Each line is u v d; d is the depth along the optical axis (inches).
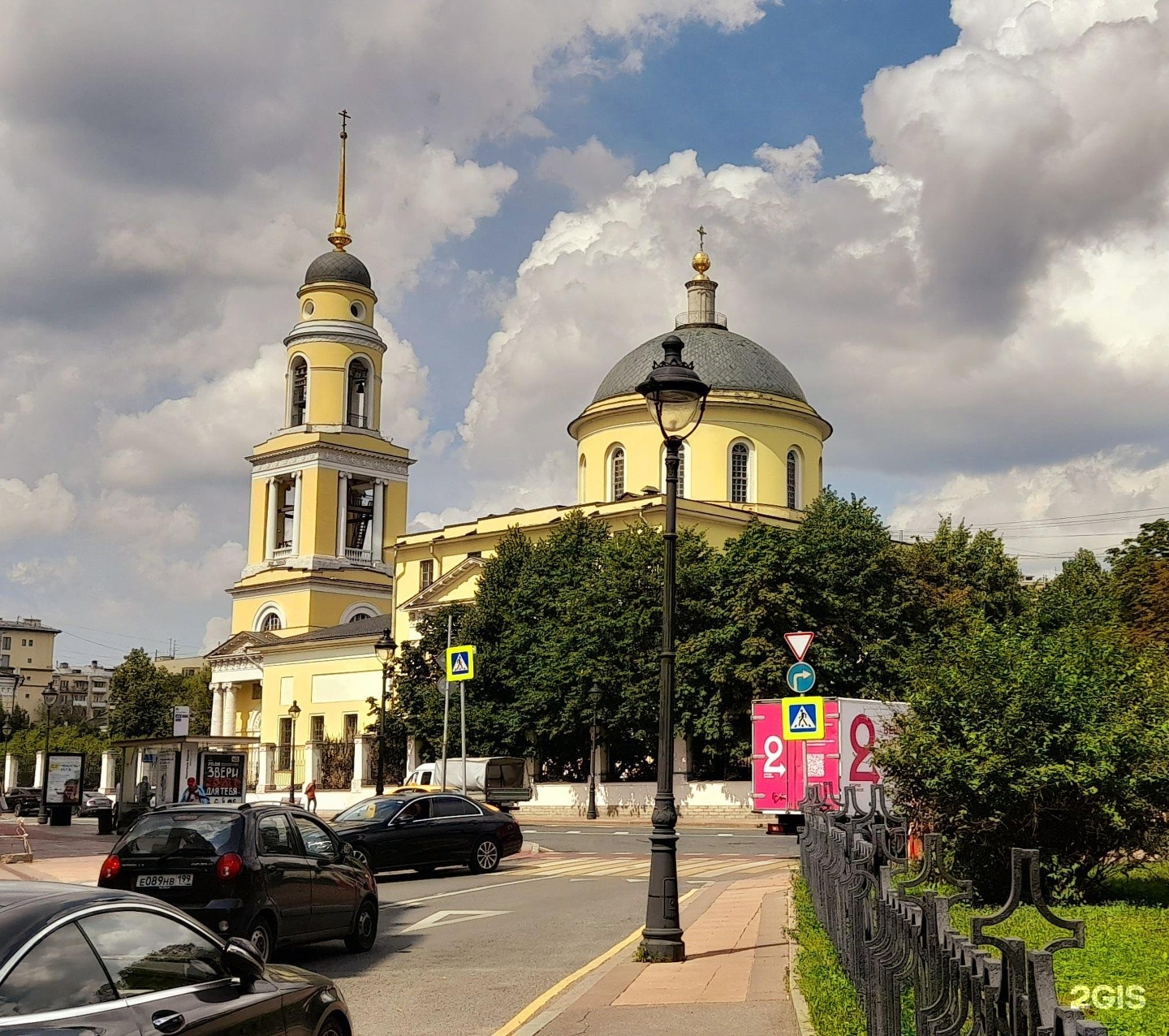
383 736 1834.4
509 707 2244.1
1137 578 1462.8
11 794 2901.1
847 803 684.7
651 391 583.2
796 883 785.6
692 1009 436.5
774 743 1440.7
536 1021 427.2
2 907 237.9
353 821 1025.5
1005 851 653.3
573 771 2281.0
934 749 652.7
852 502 2091.5
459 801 1080.2
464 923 730.2
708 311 2839.6
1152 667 704.4
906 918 279.1
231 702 3582.7
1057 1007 175.6
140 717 4367.6
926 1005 253.1
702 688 1930.4
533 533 2699.3
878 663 1911.9
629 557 2068.2
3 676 5802.2
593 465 2723.9
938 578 2308.1
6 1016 218.5
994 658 659.4
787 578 1893.5
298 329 3678.6
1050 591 2246.6
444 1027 436.1
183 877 531.5
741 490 2620.6
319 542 3538.4
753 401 2610.7
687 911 737.0
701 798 1994.3
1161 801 641.0
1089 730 634.2
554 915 757.9
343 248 3784.5
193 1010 256.7
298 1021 296.7
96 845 1574.8
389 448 3693.4
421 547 2960.1
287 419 3688.5
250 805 577.3
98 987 238.4
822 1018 386.9
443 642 2472.9
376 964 588.7
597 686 2005.4
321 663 3245.6
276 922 548.7
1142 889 706.8
